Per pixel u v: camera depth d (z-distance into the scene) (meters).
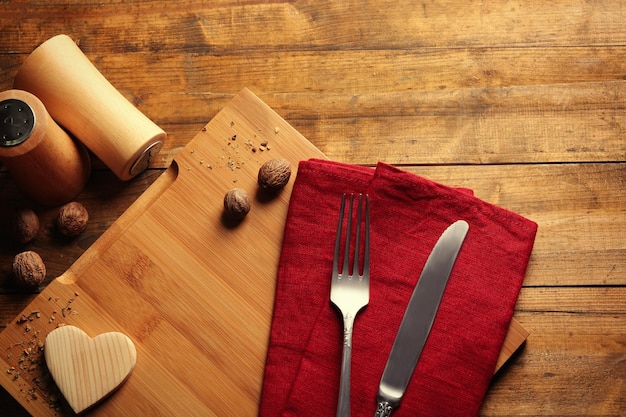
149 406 1.10
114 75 1.30
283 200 1.18
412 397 1.07
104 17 1.31
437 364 1.08
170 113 1.28
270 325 1.13
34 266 1.17
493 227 1.13
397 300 1.10
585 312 1.18
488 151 1.26
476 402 1.07
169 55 1.30
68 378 1.09
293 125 1.28
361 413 1.07
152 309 1.13
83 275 1.14
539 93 1.28
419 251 1.12
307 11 1.31
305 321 1.10
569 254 1.21
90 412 1.10
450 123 1.27
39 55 1.15
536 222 1.23
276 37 1.31
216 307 1.14
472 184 1.25
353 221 1.12
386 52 1.30
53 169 1.16
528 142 1.26
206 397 1.11
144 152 1.17
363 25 1.31
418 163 1.26
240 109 1.21
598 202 1.23
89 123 1.15
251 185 1.18
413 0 1.31
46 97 1.16
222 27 1.31
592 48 1.29
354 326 1.09
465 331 1.09
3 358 1.12
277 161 1.16
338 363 1.08
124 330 1.13
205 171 1.19
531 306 1.19
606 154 1.25
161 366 1.11
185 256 1.15
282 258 1.13
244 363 1.12
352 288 1.09
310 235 1.13
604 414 1.15
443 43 1.30
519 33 1.30
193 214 1.17
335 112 1.28
